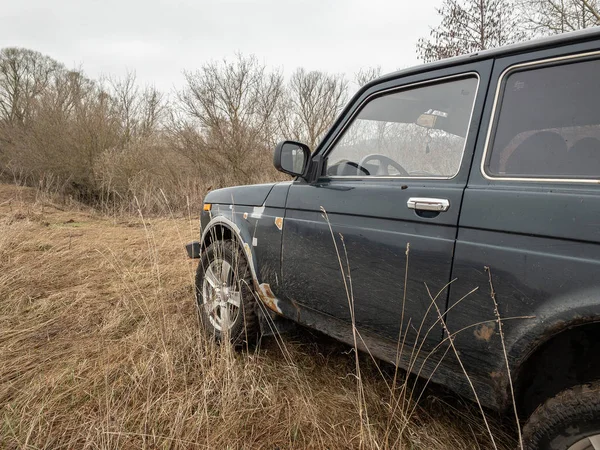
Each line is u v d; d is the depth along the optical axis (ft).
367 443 5.51
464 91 5.19
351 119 6.61
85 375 7.33
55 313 10.31
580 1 26.73
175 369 7.43
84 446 5.49
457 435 5.82
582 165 3.99
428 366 5.11
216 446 5.62
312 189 6.71
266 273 7.54
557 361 4.27
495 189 4.42
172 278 13.44
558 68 4.31
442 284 4.68
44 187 41.75
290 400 6.73
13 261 14.33
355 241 5.72
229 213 8.73
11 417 6.14
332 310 6.24
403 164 5.98
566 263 3.73
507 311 4.13
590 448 3.63
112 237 20.68
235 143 42.16
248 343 8.32
